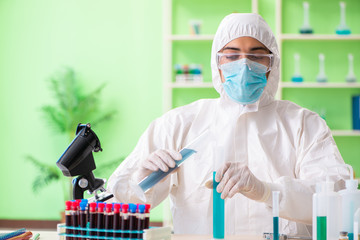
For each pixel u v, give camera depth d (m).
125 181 1.96
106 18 5.98
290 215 1.78
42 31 6.06
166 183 2.12
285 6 5.08
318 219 1.51
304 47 5.02
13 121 6.11
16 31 6.09
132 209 1.45
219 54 2.11
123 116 5.96
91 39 6.00
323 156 2.04
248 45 2.09
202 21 5.20
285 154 2.14
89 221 1.50
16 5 6.09
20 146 6.10
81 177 1.76
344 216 1.58
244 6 5.18
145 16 5.93
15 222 6.09
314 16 5.06
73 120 5.79
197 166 2.17
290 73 5.02
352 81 4.83
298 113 2.20
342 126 4.99
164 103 4.94
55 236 1.83
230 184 1.62
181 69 4.91
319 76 4.85
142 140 2.25
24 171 6.09
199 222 2.15
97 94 5.83
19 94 6.10
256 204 2.12
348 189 1.60
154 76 5.93
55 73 6.04
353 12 5.04
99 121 5.77
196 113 2.27
